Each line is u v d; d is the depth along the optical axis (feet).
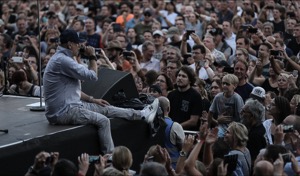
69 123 36.35
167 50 52.29
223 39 61.93
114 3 84.12
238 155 34.32
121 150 31.17
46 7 84.48
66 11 84.69
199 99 42.91
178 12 79.00
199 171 31.45
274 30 66.28
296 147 34.96
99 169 31.19
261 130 37.47
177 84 43.32
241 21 66.85
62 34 36.17
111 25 66.80
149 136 38.86
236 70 44.55
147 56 57.36
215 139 32.71
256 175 29.86
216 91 45.01
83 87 39.17
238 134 34.63
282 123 37.04
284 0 74.74
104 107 37.63
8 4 86.33
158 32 60.49
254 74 48.19
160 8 78.28
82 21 67.56
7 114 39.01
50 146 34.12
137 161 38.32
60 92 36.11
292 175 32.22
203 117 40.75
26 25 72.95
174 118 43.21
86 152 35.83
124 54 50.49
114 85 38.96
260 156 33.12
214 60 52.70
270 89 47.32
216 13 76.23
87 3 86.74
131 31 67.36
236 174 33.68
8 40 62.08
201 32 69.67
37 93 46.70
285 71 47.42
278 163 30.53
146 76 48.01
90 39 66.33
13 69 50.08
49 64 36.22
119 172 29.96
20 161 32.86
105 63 48.03
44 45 63.26
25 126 36.29
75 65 35.76
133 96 39.93
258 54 53.83
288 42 60.54
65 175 29.45
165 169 29.96
